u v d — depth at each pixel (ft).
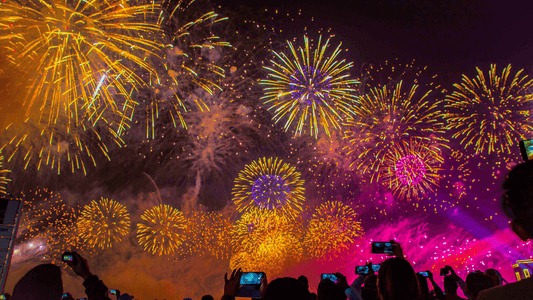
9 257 9.53
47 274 7.07
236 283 11.82
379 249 12.37
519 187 3.87
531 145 7.58
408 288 7.45
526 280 3.66
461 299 12.72
